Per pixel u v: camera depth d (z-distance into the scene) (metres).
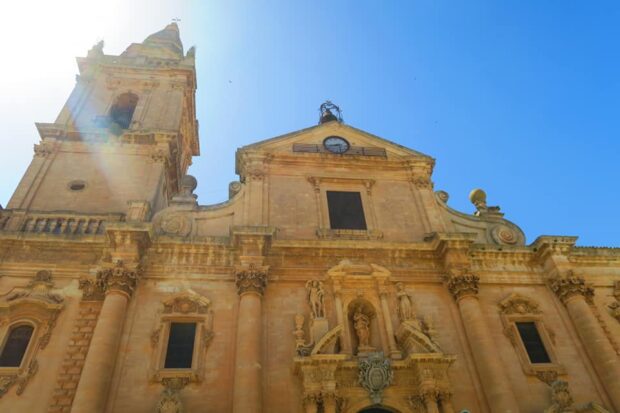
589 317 20.42
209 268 20.58
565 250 22.70
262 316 19.39
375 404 17.41
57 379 17.02
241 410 16.23
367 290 20.81
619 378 18.62
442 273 21.83
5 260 19.86
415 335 18.47
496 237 23.92
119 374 17.28
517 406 17.56
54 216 21.94
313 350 17.58
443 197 25.64
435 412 16.89
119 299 18.45
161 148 26.27
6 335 18.05
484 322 19.81
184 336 18.69
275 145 26.48
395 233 23.52
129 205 21.80
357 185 25.30
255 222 22.52
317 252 21.55
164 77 31.42
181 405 16.45
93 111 28.47
